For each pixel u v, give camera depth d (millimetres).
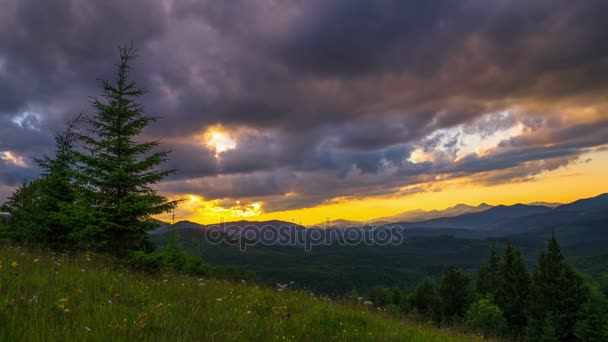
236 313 7637
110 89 15359
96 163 14492
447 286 95812
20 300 5598
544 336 64812
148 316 6008
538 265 80750
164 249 18547
